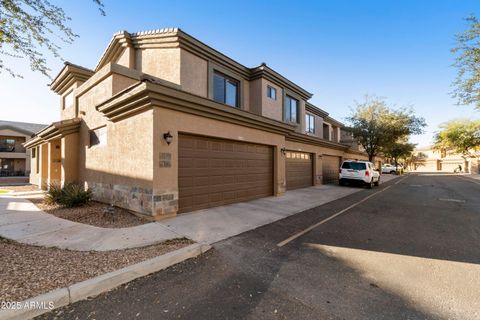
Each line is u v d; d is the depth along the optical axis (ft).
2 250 13.01
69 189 25.85
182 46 31.53
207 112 23.76
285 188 38.40
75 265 11.41
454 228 19.56
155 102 19.34
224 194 27.14
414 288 10.26
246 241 15.99
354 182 51.39
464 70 34.01
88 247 13.99
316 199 34.01
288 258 13.32
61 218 19.95
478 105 35.17
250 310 8.63
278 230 18.61
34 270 10.71
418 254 14.02
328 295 9.66
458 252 14.35
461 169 144.56
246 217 22.21
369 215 24.26
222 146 26.96
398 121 64.69
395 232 18.38
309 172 50.80
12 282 9.56
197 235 16.66
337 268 12.11
